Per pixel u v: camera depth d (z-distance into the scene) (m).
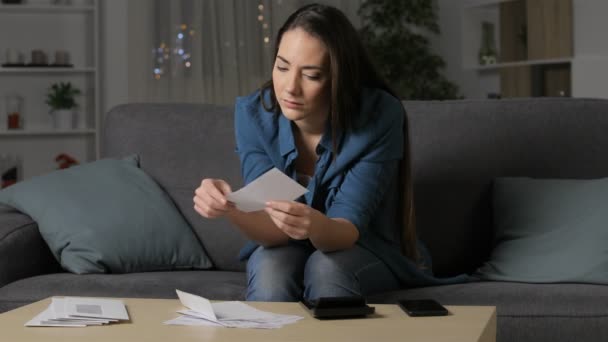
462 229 2.24
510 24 5.02
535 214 2.10
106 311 1.41
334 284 1.66
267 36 5.60
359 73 1.94
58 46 5.41
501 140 2.26
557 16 4.64
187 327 1.32
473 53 5.40
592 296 1.79
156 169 2.42
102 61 5.39
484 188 2.24
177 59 5.44
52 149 5.39
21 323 1.35
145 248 2.19
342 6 5.86
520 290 1.85
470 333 1.26
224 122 2.44
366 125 1.89
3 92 5.29
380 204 1.95
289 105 1.83
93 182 2.30
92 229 2.16
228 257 2.32
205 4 5.49
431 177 2.26
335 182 1.90
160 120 2.48
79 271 2.11
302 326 1.32
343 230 1.74
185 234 2.28
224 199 1.68
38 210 2.22
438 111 2.32
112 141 2.51
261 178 1.52
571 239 2.01
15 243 2.12
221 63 5.55
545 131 2.26
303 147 1.99
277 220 1.63
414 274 1.94
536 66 4.85
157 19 5.43
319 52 1.80
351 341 1.22
